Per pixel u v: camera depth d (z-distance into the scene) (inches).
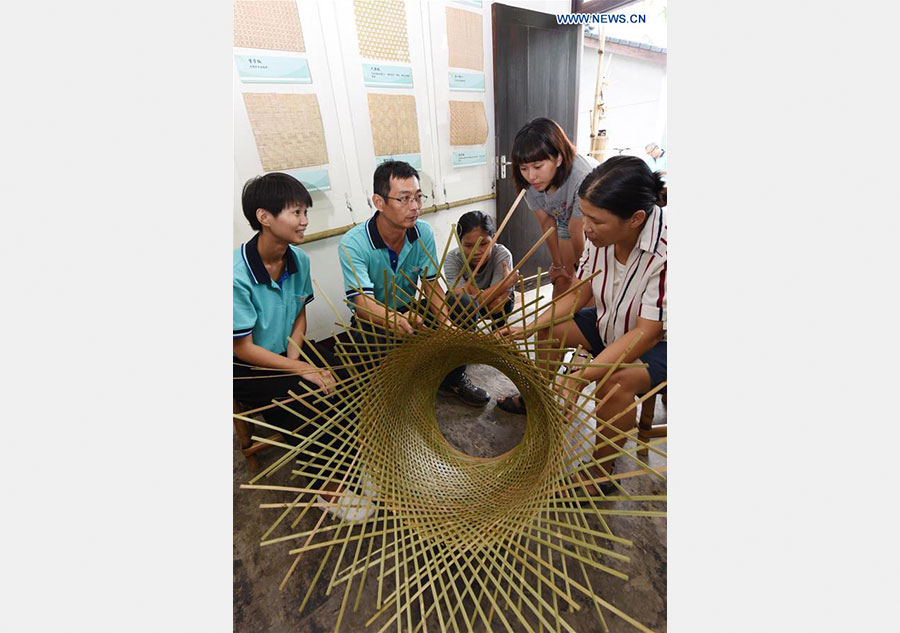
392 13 66.5
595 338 49.3
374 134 69.0
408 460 40.0
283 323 50.6
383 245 54.0
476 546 31.9
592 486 45.6
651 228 38.1
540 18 81.4
